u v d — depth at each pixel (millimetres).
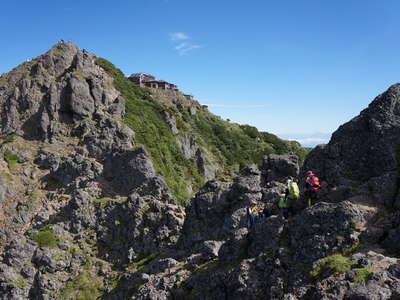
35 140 93312
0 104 100062
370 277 25672
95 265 59781
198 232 50688
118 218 64375
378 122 35531
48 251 61031
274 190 45344
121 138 92875
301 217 32000
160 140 112625
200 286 36688
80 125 94188
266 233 33969
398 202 30859
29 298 56781
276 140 171000
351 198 32656
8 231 71438
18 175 83750
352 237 29172
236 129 172125
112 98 110938
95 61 134375
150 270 46969
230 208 49062
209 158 133375
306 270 29172
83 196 69125
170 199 66188
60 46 111125
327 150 37969
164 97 170250
